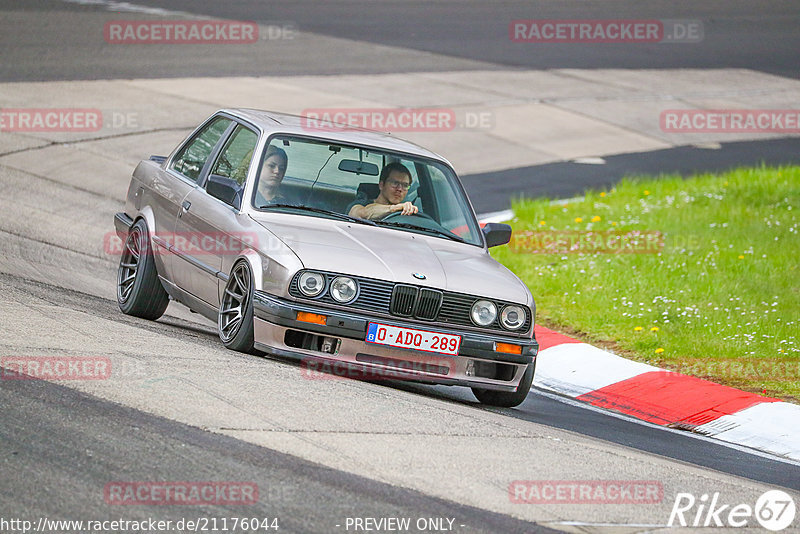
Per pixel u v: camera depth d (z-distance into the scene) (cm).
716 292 4294
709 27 12925
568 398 3194
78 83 7362
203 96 7419
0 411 1978
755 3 14862
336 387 2458
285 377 2464
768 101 9669
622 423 2909
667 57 11150
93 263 4084
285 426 2084
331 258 2600
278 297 2570
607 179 6844
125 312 3262
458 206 3062
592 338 3828
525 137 7644
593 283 4419
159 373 2334
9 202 4825
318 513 1688
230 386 2305
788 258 4828
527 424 2553
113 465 1792
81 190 5262
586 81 9625
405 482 1880
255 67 8581
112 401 2106
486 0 13512
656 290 4297
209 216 2911
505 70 9650
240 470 1827
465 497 1850
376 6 12388
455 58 9925
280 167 2897
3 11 9600
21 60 7806
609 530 1792
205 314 2956
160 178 3309
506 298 2689
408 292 2594
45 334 2572
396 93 8262
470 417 2441
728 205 5956
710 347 3669
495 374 2725
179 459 1845
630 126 8362
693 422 3022
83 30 9175
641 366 3459
